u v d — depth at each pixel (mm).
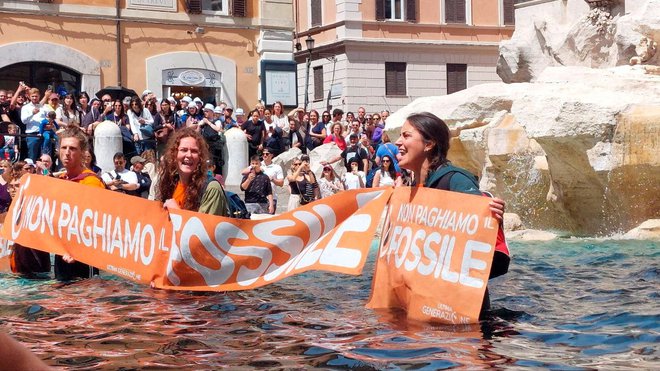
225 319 6758
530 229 15695
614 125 14523
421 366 5039
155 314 7035
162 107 22766
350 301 7555
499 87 17609
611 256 10883
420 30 51969
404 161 7004
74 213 9141
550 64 20906
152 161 19641
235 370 5055
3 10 30391
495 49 53375
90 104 22578
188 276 8383
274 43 34156
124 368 5145
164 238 8508
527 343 5645
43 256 9781
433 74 52281
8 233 9523
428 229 6812
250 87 34188
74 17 31422
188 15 33031
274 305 7391
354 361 5207
